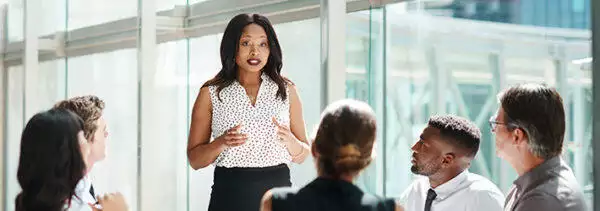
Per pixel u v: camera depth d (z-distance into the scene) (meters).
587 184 4.02
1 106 10.31
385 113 5.17
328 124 2.76
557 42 4.20
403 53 5.06
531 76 4.35
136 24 7.66
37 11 9.59
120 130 7.88
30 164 3.08
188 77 7.27
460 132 3.85
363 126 2.75
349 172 2.76
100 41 8.38
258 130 4.69
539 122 3.21
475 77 4.66
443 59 4.84
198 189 7.12
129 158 7.69
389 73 5.14
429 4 4.92
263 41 4.66
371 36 5.24
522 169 3.31
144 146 7.17
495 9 4.55
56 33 9.26
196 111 4.76
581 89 4.07
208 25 7.01
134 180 7.56
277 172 4.73
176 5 7.23
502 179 4.56
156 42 7.18
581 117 4.08
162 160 7.21
